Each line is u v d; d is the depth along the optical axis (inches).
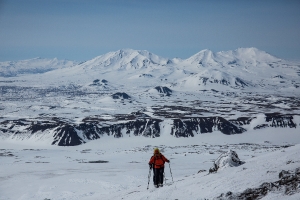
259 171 563.2
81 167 2502.5
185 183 614.2
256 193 446.9
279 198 406.0
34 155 3966.5
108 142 6063.0
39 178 1887.3
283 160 610.2
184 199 497.4
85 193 1336.1
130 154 3890.3
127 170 2203.5
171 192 558.9
